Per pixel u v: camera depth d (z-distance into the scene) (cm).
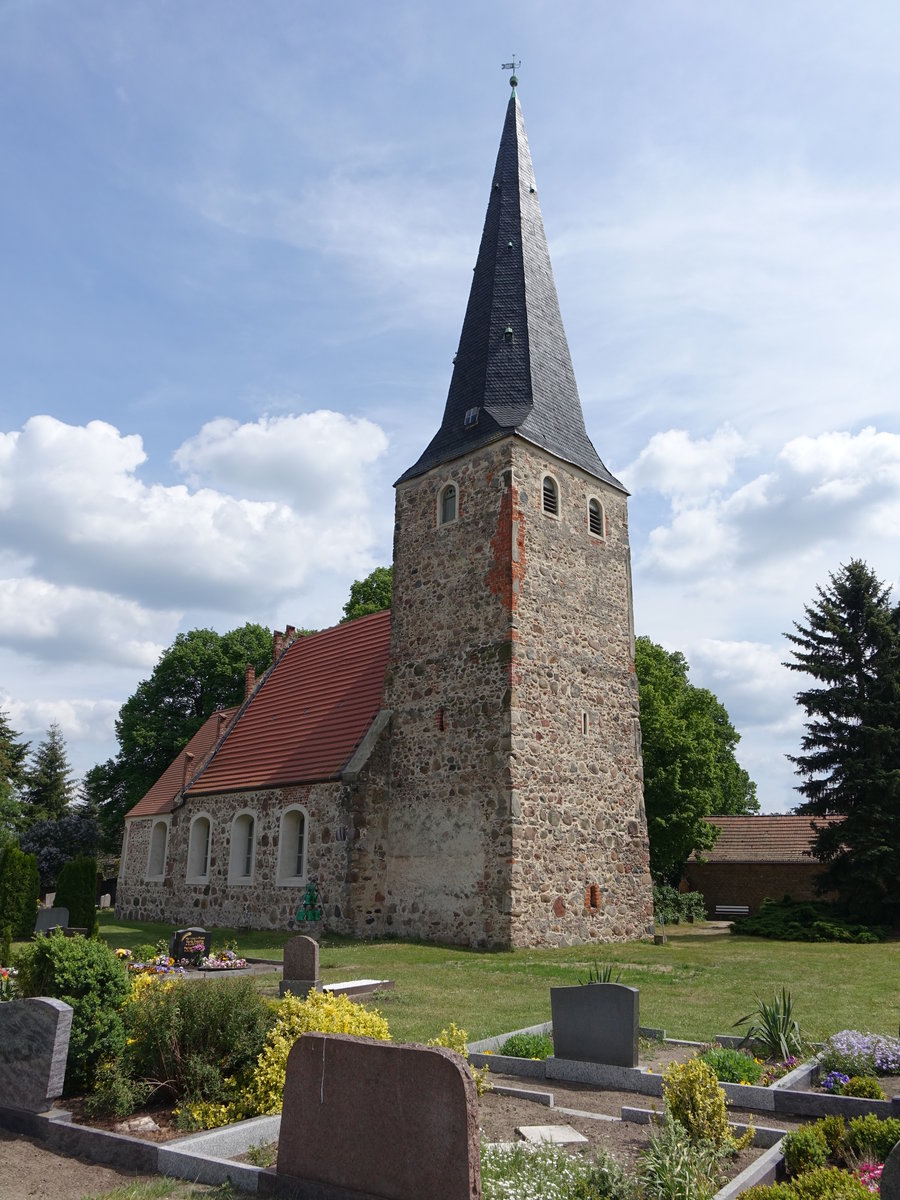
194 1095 768
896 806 2525
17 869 2298
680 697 3697
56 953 834
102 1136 684
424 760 2300
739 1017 1181
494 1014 1180
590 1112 790
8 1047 778
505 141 3002
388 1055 571
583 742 2297
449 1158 531
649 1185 573
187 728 4475
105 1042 810
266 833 2591
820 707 2714
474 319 2747
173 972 1523
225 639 4691
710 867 3778
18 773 5203
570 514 2444
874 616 2681
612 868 2283
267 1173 597
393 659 2483
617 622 2514
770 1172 615
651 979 1531
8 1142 719
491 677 2189
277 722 2980
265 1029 825
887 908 2517
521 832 2061
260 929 2506
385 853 2322
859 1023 1134
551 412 2531
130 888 3303
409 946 1998
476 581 2302
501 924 1994
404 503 2578
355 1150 570
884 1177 472
